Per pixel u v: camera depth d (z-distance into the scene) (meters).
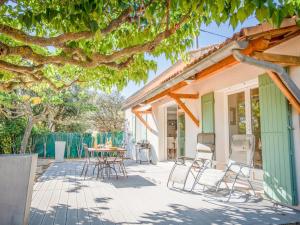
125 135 16.95
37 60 3.05
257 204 4.62
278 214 4.05
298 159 4.40
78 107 17.80
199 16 3.01
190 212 4.15
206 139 6.85
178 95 7.88
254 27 3.56
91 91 18.39
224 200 4.91
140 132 13.81
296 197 4.36
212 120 7.09
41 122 16.64
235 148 5.66
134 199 5.02
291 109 4.54
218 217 3.90
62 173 8.80
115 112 22.25
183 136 9.95
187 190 5.84
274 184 4.78
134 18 2.97
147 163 12.00
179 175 5.98
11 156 3.07
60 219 3.80
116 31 3.58
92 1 2.23
